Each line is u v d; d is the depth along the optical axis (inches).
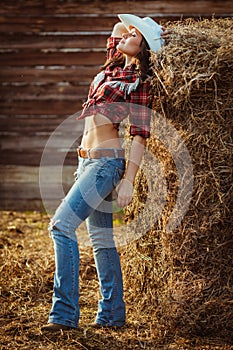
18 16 386.3
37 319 200.1
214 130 177.8
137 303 208.8
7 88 398.9
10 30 388.2
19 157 402.9
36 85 398.6
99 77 193.8
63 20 385.4
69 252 183.0
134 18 186.4
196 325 182.4
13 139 402.9
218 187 178.5
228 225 180.4
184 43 180.5
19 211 400.2
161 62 180.2
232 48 174.6
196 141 179.6
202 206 181.0
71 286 184.5
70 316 185.6
